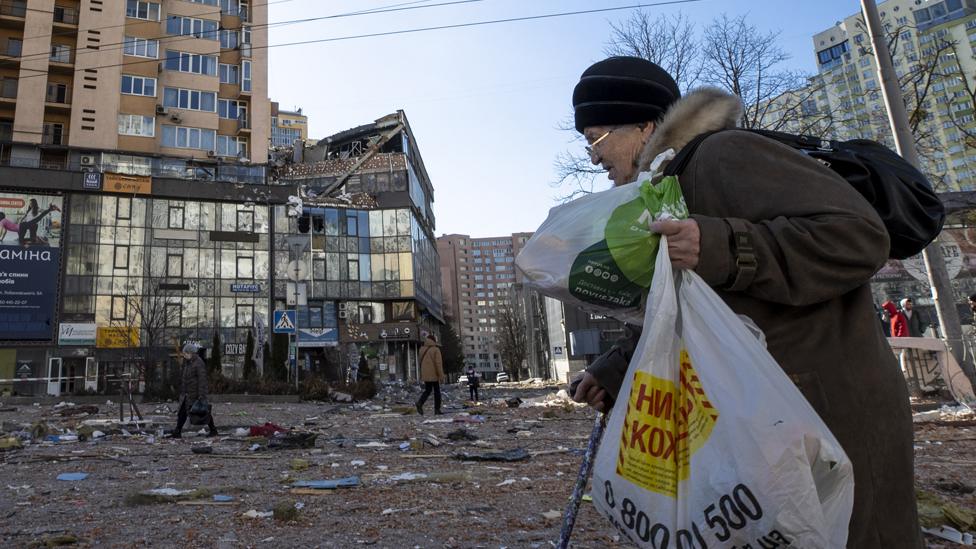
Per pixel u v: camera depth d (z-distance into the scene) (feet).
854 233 3.03
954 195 38.19
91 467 19.31
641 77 4.60
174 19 119.24
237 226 116.16
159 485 15.53
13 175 99.19
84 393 74.33
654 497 3.06
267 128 125.29
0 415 46.11
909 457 3.27
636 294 3.43
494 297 543.39
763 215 3.29
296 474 17.03
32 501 13.62
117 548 9.42
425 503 12.58
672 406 3.14
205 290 111.04
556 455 19.81
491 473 16.44
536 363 248.32
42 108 106.11
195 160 115.34
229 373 109.50
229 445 26.17
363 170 150.41
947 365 32.07
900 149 33.17
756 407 2.81
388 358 132.16
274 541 9.73
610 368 4.65
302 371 124.26
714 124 4.03
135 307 100.01
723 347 3.03
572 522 4.77
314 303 130.62
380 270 136.87
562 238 3.54
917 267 47.47
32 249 98.94
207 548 9.36
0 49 108.06
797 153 3.47
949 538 9.04
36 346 96.53
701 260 3.10
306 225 131.75
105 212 105.70
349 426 34.04
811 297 3.06
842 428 3.11
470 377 66.74
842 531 2.73
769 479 2.66
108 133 108.88
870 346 3.29
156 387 71.82
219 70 124.36
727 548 2.78
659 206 3.38
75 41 111.45
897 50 45.24
